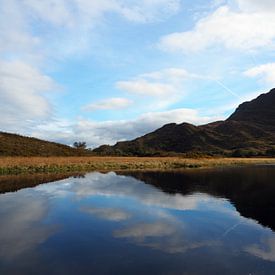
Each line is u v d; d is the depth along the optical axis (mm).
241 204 18281
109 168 51406
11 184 27500
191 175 38281
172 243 11117
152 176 36812
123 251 10273
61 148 93562
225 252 10203
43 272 8648
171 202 18922
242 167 57938
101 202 18844
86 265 9133
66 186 26375
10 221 14141
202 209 16859
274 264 9234
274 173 41375
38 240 11398
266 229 12922
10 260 9484
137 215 15414
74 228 13016
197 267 9008
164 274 8547
